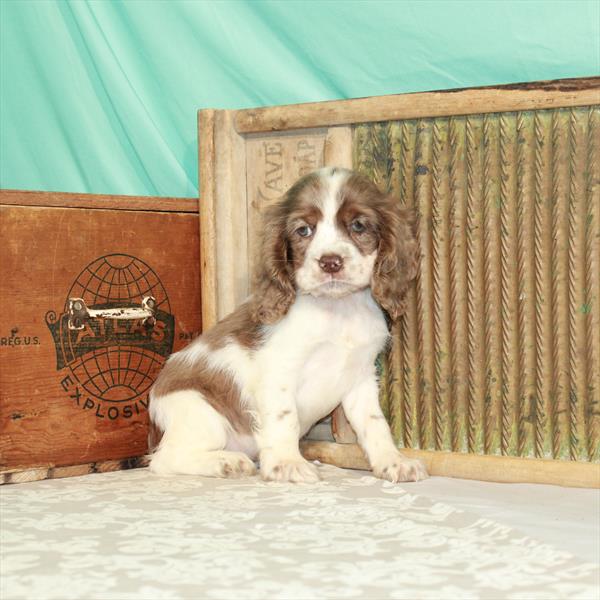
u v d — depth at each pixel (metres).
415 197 1.18
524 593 0.83
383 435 1.17
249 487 1.10
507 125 1.14
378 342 1.17
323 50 1.31
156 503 1.04
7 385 1.14
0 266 1.14
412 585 0.84
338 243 1.11
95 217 1.20
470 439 1.17
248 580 0.85
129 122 1.40
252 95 1.35
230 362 1.17
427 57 1.27
